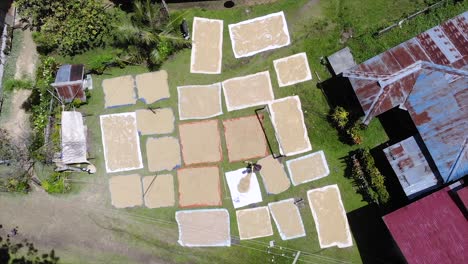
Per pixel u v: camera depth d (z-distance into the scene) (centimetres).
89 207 1794
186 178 1783
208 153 1786
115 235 1783
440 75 1591
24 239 1795
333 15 1797
